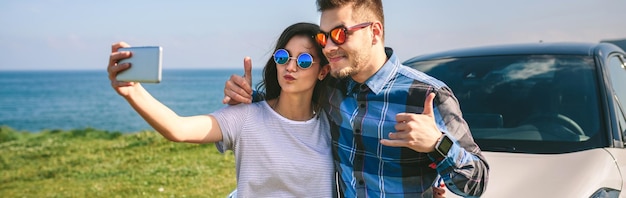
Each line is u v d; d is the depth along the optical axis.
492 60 4.08
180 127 2.10
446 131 2.01
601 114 3.36
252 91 2.35
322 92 2.33
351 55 2.11
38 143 13.27
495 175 2.88
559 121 3.41
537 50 4.08
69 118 52.34
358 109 2.21
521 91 3.72
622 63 4.28
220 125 2.24
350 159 2.25
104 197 7.20
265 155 2.24
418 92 2.09
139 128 43.47
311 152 2.26
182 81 132.75
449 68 4.13
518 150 3.26
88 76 185.38
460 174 1.98
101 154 10.85
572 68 3.76
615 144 3.20
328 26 2.11
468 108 3.74
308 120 2.32
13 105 68.06
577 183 2.71
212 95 80.31
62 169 9.45
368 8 2.11
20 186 8.29
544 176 2.81
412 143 1.88
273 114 2.28
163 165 9.36
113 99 74.25
